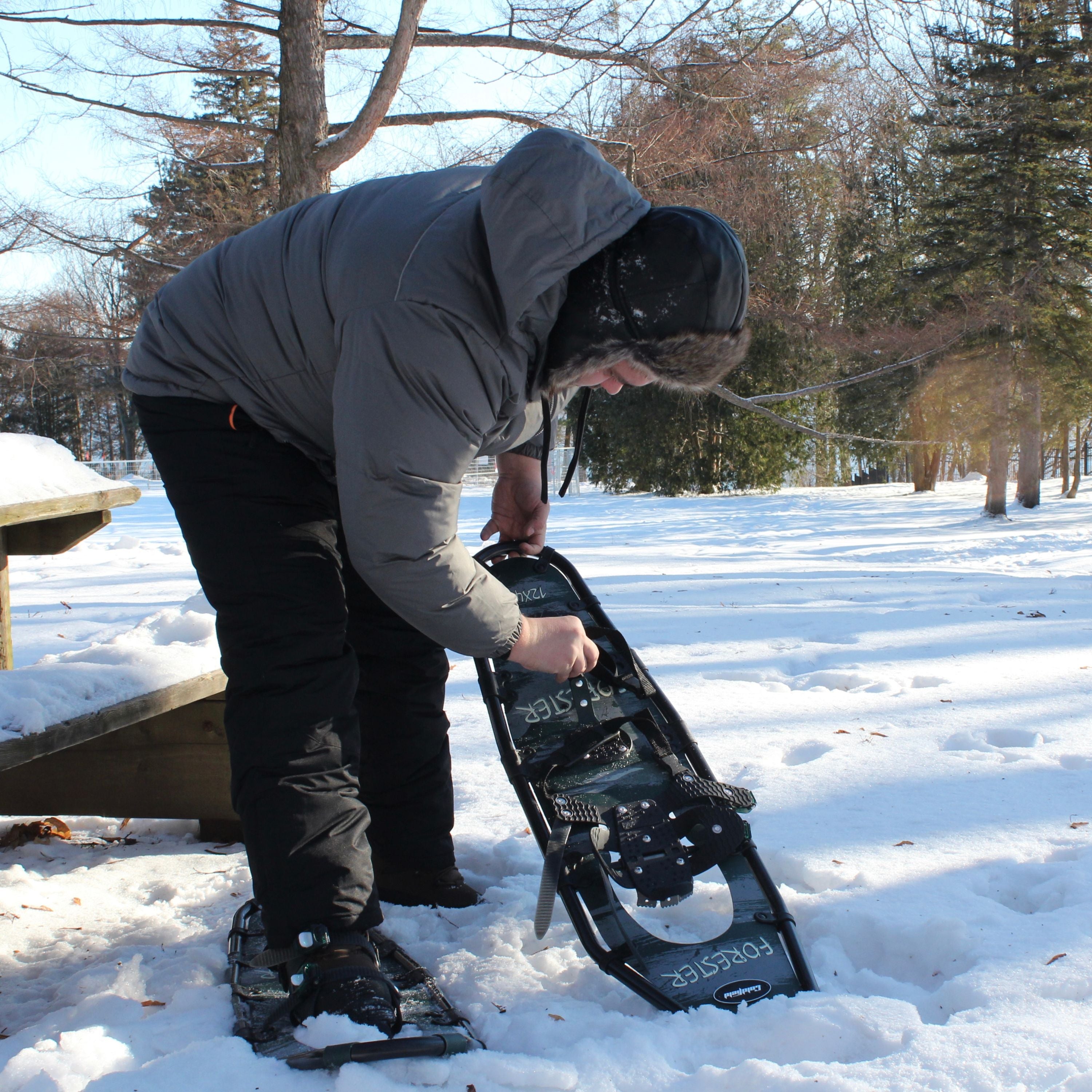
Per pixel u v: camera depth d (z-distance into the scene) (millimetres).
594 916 1803
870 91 8492
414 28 5863
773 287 12539
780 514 19953
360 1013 1584
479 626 1660
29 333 10438
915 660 4410
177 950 1985
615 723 2057
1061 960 1709
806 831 2396
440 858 2172
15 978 1908
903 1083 1384
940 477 43594
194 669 2250
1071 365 19031
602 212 1462
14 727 1695
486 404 1566
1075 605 6129
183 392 1793
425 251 1526
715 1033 1586
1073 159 19156
